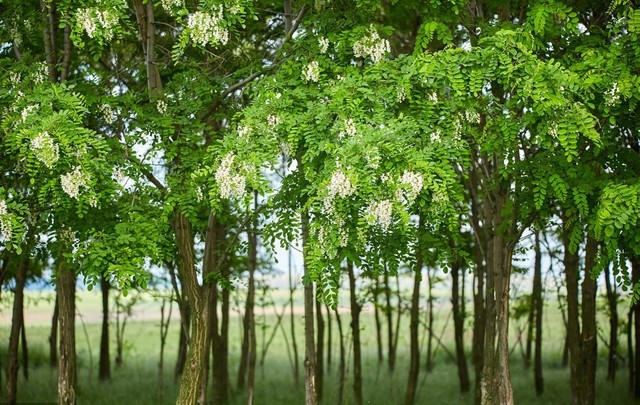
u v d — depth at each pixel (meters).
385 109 8.33
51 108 8.48
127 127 10.42
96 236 9.11
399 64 8.84
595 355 12.91
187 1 9.55
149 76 10.59
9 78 9.51
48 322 38.38
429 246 9.64
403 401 16.92
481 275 15.55
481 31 9.77
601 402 15.85
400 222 8.08
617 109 8.70
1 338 29.30
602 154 9.38
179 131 10.10
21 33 10.78
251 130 8.21
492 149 8.73
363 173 7.29
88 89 10.41
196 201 9.46
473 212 13.71
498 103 8.88
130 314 22.28
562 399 16.59
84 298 57.56
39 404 16.75
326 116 8.11
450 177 7.90
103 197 8.92
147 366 23.89
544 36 9.49
